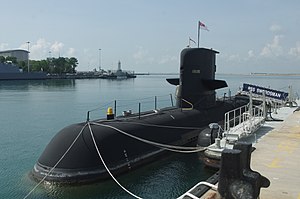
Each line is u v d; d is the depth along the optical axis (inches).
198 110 749.3
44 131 991.6
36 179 458.3
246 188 196.7
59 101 1881.2
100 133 489.4
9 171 566.6
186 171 520.4
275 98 1021.2
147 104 1836.9
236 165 198.7
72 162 444.8
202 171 518.3
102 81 5305.1
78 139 467.5
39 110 1485.0
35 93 2409.0
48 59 5910.4
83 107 1622.8
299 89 3511.3
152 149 556.1
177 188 451.8
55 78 5270.7
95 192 435.5
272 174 352.8
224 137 526.6
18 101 1840.6
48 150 475.5
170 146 566.3
